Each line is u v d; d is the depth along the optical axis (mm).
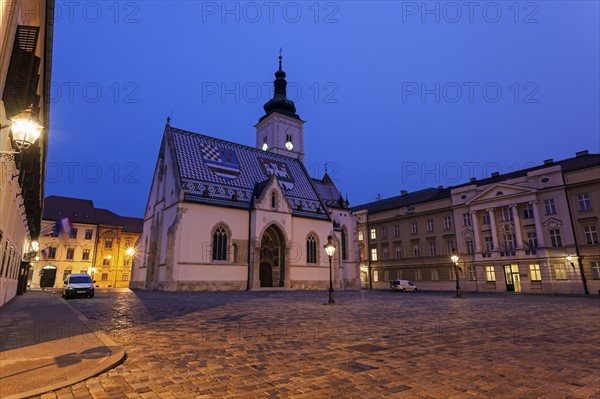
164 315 15977
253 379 6586
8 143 12961
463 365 7680
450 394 5914
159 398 5547
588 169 44938
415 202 64438
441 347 9523
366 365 7617
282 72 76062
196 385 6203
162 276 42406
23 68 12055
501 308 21688
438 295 40188
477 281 52812
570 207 45906
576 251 44562
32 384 5852
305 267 50156
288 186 55781
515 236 49875
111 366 7094
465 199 56062
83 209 75125
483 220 53938
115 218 79125
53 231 69312
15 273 26281
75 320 13555
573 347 9656
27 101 12422
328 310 19219
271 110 74938
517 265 49250
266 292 40031
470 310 20156
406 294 41531
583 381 6633
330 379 6641
